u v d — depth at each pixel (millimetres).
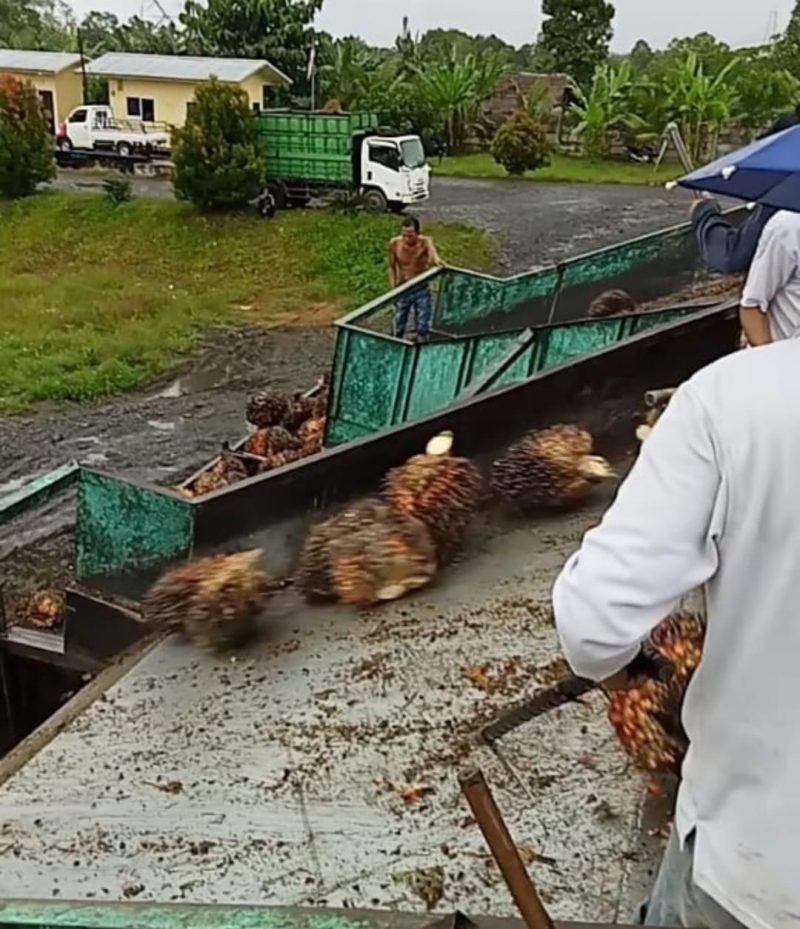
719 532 1214
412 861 2521
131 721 3145
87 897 2469
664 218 22109
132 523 3863
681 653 2271
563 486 4336
